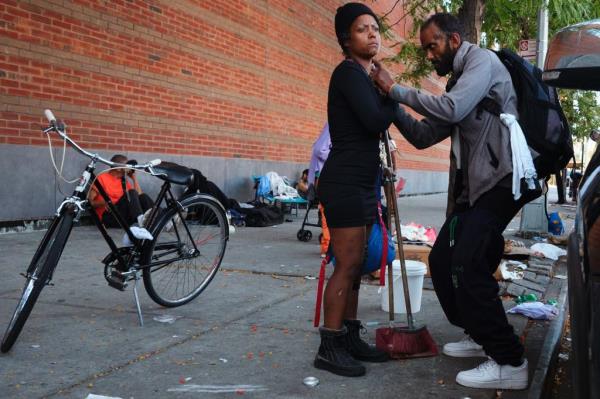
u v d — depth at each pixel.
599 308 1.72
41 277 3.46
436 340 3.82
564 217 14.30
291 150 14.46
